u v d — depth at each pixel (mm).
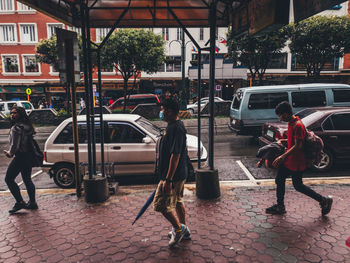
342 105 9750
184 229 3229
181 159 3096
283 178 3881
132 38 18469
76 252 3150
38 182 6496
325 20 18234
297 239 3275
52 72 31031
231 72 19328
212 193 4605
